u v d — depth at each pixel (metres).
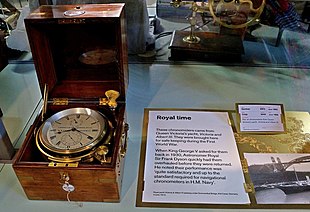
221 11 0.77
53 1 0.67
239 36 0.81
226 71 0.74
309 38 0.77
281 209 0.42
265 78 0.71
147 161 0.49
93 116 0.46
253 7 0.75
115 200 0.42
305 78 0.71
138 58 0.78
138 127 0.55
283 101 0.64
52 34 0.48
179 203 0.43
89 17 0.43
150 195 0.44
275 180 0.45
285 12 0.77
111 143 0.43
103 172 0.38
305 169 0.47
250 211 0.42
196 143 0.52
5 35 0.71
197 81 0.70
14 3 0.68
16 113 0.60
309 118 0.58
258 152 0.50
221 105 0.62
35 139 0.43
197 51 0.77
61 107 0.49
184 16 0.82
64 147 0.41
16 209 0.42
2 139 0.46
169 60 0.78
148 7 0.87
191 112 0.59
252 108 0.56
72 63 0.51
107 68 0.51
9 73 0.72
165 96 0.65
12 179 0.46
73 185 0.40
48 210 0.42
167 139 0.52
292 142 0.52
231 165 0.48
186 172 0.47
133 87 0.67
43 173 0.38
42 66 0.47
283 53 0.79
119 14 0.44
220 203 0.43
